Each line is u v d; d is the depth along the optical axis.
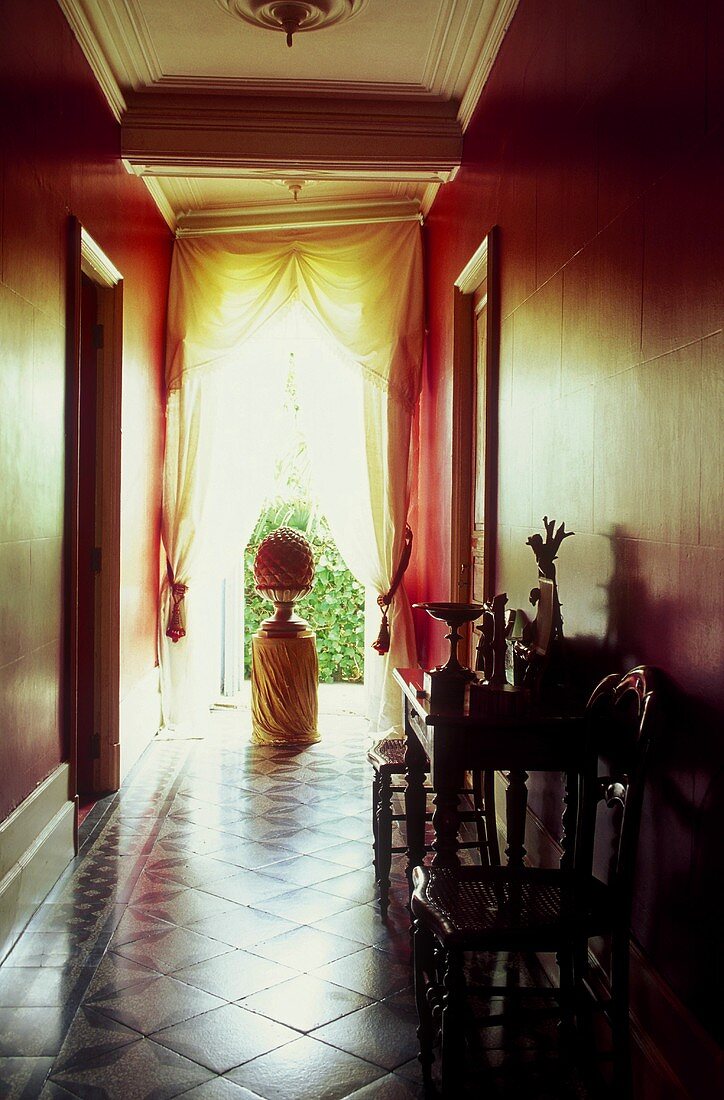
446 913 2.24
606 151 2.66
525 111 3.68
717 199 1.91
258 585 6.40
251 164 5.07
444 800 2.59
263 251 6.73
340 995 2.91
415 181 5.43
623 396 2.50
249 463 6.84
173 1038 2.65
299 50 4.46
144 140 4.99
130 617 5.55
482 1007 2.82
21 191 3.29
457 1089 2.13
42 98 3.57
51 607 3.77
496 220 4.22
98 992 2.91
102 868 3.98
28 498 3.41
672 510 2.14
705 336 1.96
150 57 4.54
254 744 6.32
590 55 2.82
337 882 3.86
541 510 3.39
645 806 2.30
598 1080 2.23
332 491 6.73
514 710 2.64
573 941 2.17
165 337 6.71
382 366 6.59
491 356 4.20
